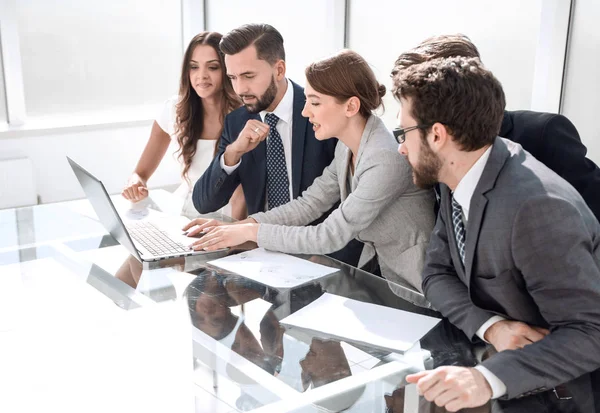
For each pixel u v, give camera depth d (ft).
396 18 13.14
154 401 4.00
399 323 5.02
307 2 14.80
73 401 3.98
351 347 4.63
